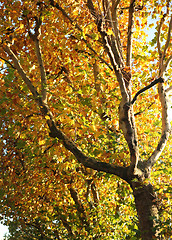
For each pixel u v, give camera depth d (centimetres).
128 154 757
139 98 952
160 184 687
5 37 719
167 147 978
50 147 750
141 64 837
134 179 596
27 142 923
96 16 663
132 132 613
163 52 704
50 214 1162
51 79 816
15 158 1125
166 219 589
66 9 774
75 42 829
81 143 775
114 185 1038
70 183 1019
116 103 788
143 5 762
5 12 722
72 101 780
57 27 809
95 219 1003
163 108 685
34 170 1140
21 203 1264
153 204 599
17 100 773
